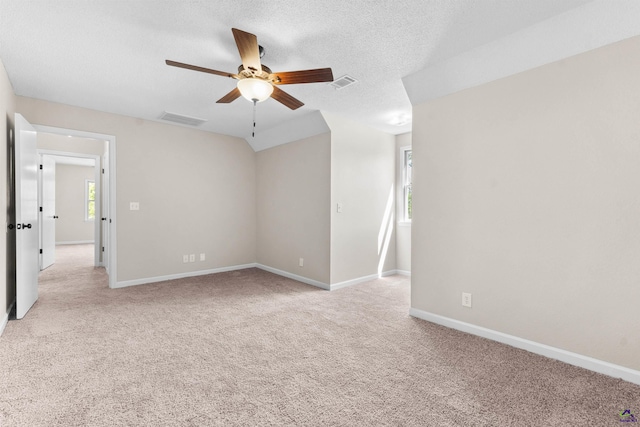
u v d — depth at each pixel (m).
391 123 4.43
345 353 2.28
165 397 1.73
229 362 2.14
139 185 4.23
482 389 1.82
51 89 3.20
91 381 1.88
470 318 2.66
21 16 1.96
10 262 3.16
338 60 2.57
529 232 2.31
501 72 2.42
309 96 3.38
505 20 2.02
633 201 1.88
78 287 4.08
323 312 3.20
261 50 2.40
